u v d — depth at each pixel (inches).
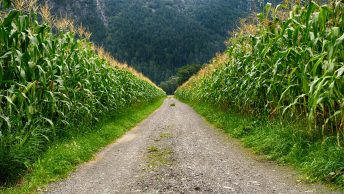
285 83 311.0
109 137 410.3
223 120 481.4
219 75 609.3
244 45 481.7
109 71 595.5
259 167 240.8
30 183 221.9
